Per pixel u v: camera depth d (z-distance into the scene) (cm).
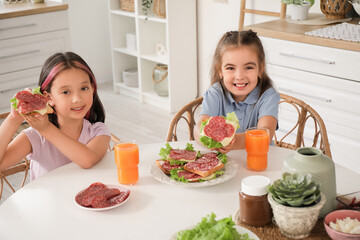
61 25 392
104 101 454
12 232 119
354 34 259
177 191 136
